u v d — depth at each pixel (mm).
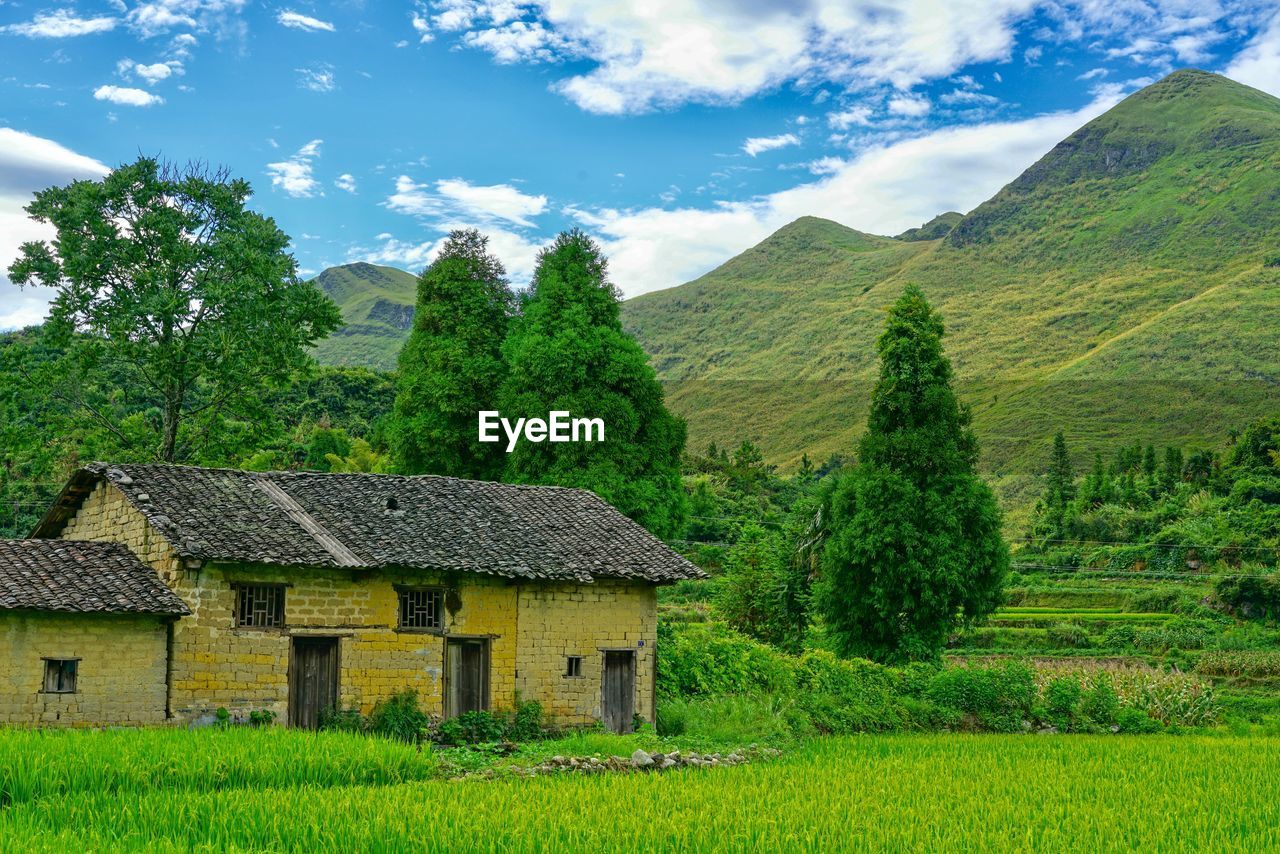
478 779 19625
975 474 43375
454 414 43406
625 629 30812
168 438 40500
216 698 25234
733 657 34938
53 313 38500
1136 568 92375
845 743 28391
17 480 57719
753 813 16828
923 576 40750
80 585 24109
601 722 29938
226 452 41531
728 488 121625
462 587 28578
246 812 15062
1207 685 42000
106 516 28188
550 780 19641
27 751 17125
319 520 27906
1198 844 15867
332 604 26906
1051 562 97562
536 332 42250
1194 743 30141
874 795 19016
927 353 43188
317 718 26438
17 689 23016
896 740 29328
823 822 16266
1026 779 21609
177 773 17406
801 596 45469
